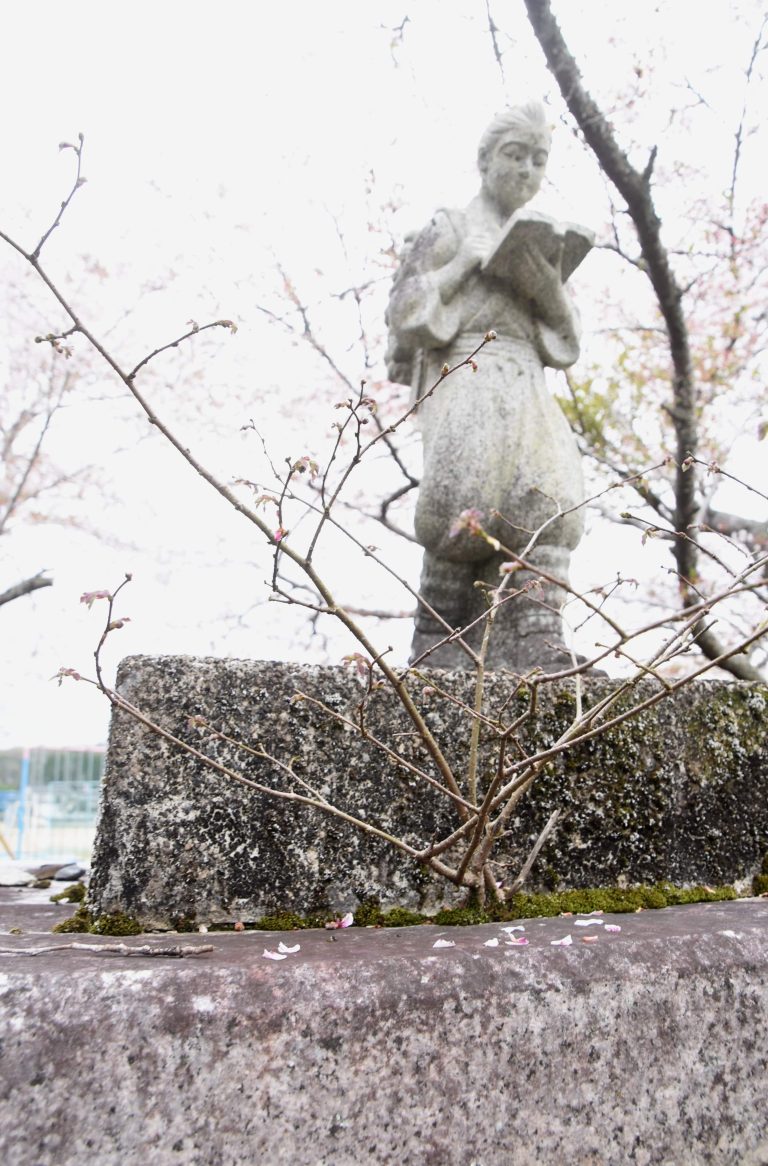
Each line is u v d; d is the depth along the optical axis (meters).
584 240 2.83
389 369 3.19
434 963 1.31
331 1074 1.18
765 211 6.82
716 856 2.29
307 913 1.82
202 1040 1.15
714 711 2.38
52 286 1.40
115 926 1.70
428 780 1.72
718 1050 1.44
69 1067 1.10
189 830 1.77
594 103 4.57
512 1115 1.26
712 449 7.08
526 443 2.72
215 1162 1.11
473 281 2.91
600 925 1.68
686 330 5.38
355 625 1.54
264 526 1.45
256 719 1.88
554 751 1.63
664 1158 1.33
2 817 12.17
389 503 7.03
